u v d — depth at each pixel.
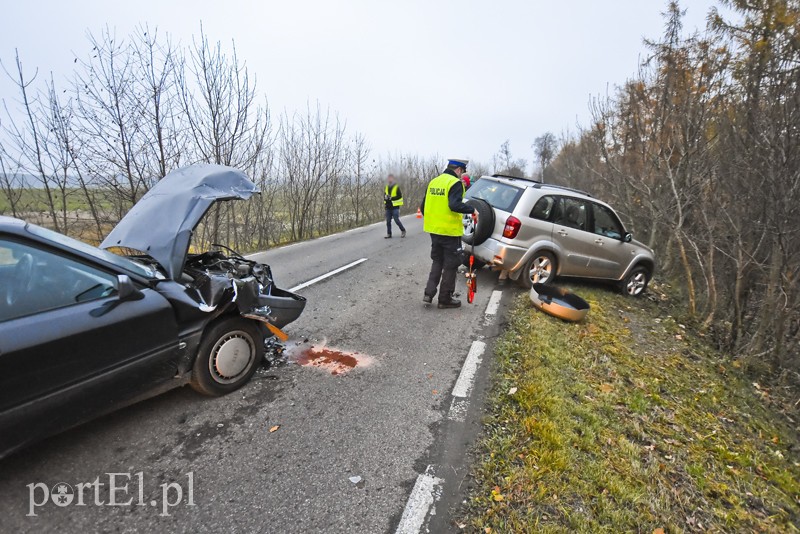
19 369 2.08
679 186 8.52
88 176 7.28
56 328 2.23
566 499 2.51
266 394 3.32
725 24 6.87
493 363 4.17
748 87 6.29
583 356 4.66
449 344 4.57
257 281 3.75
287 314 3.86
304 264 8.06
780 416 5.20
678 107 8.16
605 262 7.30
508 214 6.38
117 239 3.24
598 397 3.84
